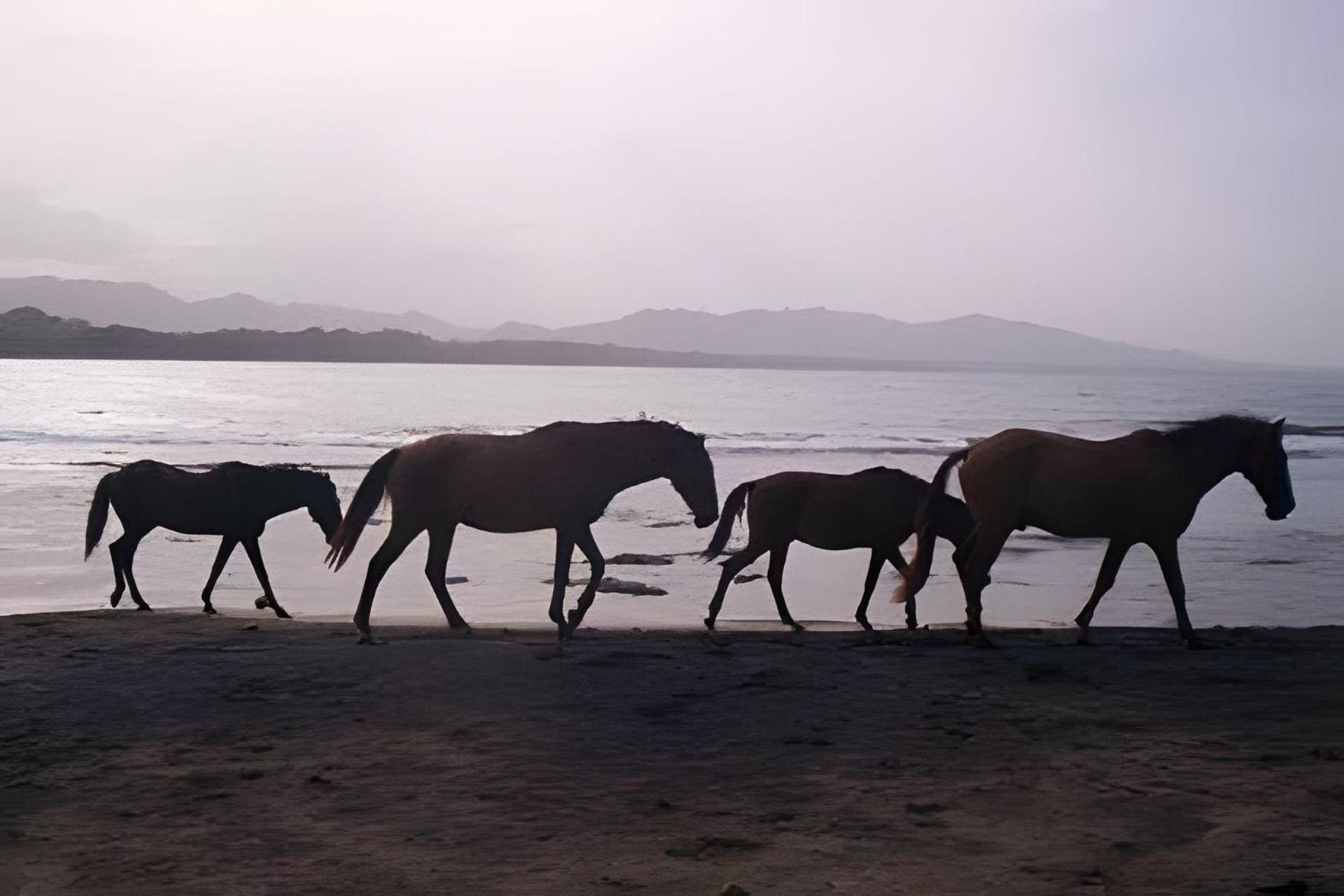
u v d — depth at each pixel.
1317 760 7.16
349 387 133.88
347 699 8.71
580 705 8.59
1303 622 15.44
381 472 11.58
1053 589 18.30
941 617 15.80
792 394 138.38
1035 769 6.96
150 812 6.24
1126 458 11.29
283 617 13.90
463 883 5.21
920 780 6.75
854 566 20.50
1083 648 11.40
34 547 21.31
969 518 13.51
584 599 11.70
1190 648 11.30
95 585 17.62
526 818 6.13
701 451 11.51
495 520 11.38
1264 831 5.79
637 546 22.75
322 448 46.38
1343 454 48.81
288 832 5.91
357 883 5.22
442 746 7.49
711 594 17.44
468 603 16.23
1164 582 18.91
